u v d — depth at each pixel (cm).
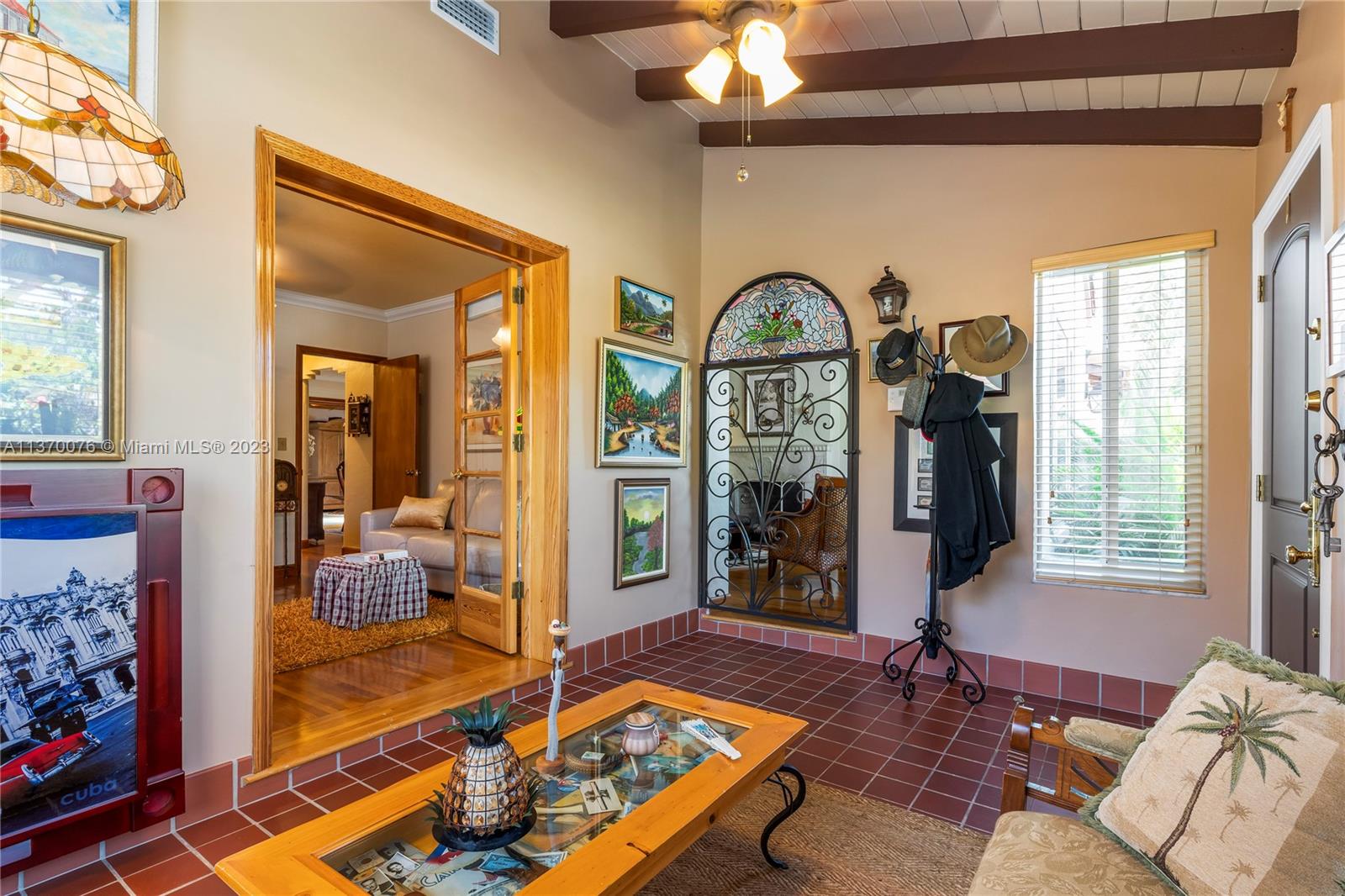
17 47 124
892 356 330
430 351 653
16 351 168
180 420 198
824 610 415
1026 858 121
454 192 281
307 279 568
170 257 197
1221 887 104
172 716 191
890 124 361
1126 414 312
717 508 446
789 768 188
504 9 305
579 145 346
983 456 308
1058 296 329
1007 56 273
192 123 202
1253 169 285
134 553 181
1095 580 316
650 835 130
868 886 175
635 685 219
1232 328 287
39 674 166
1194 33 242
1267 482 257
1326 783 103
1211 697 125
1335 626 173
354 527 759
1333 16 190
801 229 405
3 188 136
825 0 260
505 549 354
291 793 219
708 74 264
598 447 357
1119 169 314
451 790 133
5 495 164
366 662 339
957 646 347
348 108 243
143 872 177
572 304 340
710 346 436
